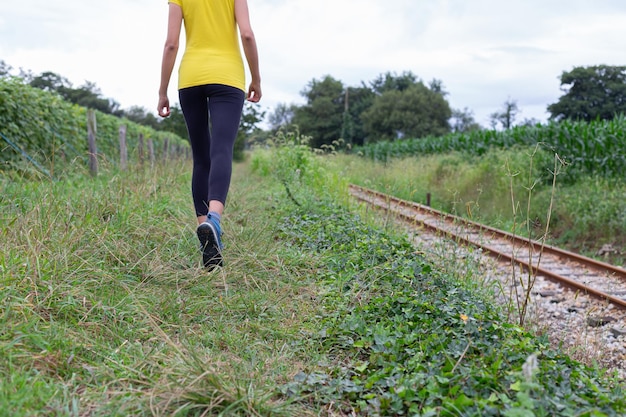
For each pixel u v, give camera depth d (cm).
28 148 1014
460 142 2927
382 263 534
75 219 486
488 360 307
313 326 384
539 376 288
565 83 7344
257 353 334
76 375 270
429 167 2180
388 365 316
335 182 1255
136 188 684
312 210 842
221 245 451
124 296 373
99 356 293
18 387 242
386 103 7788
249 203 915
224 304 396
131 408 245
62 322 322
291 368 319
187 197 786
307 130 8106
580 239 1344
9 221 466
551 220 1473
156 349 308
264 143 2030
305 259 541
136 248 474
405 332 367
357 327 371
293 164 1470
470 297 461
